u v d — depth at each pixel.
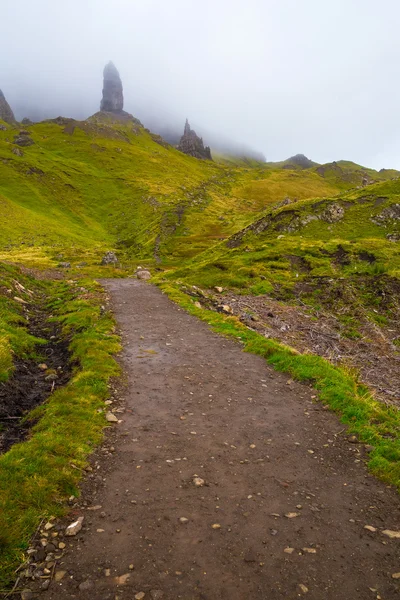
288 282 40.41
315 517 7.77
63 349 18.58
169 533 7.18
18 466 8.55
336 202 67.69
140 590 5.96
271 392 14.12
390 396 16.19
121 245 121.56
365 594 6.04
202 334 21.55
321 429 11.52
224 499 8.23
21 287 31.88
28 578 6.12
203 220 132.62
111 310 26.69
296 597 5.93
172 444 10.45
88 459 9.53
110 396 13.22
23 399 13.02
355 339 26.33
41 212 145.50
